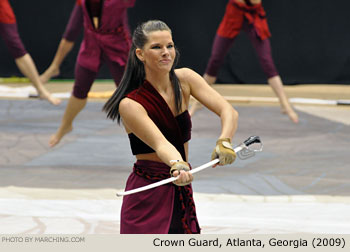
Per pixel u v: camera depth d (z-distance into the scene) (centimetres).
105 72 4484
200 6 4350
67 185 1758
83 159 2117
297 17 4303
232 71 4347
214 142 2400
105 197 1630
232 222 1379
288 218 1412
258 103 3553
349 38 4291
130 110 834
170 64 838
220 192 1680
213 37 4362
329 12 4288
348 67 4306
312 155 2167
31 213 1459
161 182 788
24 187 1727
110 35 2056
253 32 2775
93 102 3544
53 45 4438
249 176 1867
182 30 4378
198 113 3173
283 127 2748
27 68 3017
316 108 3372
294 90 4072
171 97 873
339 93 3950
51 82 4319
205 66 4388
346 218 1417
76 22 3047
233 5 2723
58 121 2889
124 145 2377
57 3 4400
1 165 2008
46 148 2297
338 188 1722
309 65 4344
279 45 4341
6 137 2488
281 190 1702
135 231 872
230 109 880
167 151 800
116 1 1992
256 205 1543
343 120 2956
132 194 883
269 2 4309
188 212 870
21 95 3694
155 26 837
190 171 784
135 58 856
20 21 4416
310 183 1781
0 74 4478
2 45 4459
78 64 2112
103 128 2733
